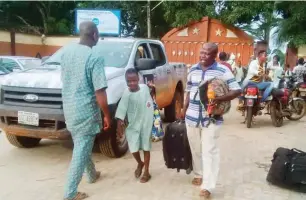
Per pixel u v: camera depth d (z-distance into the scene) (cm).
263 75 865
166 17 2164
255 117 1024
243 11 1945
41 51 2514
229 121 951
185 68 946
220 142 717
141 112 477
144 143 485
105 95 415
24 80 540
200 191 444
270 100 859
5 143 680
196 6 2047
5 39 2259
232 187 483
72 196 425
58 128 519
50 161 577
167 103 824
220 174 533
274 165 486
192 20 2036
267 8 1945
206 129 427
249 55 1994
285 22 1811
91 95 420
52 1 3038
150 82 605
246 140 737
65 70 419
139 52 699
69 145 668
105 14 2017
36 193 452
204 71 430
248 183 499
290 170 470
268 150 663
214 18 2033
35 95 527
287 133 813
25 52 2400
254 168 562
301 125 916
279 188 485
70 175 423
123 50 669
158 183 491
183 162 467
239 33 2005
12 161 575
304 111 1007
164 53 819
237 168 561
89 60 409
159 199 439
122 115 479
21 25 2681
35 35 2459
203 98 419
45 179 499
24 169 539
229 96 416
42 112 518
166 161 476
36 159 586
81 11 2044
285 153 485
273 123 883
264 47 959
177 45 2108
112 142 571
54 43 2519
